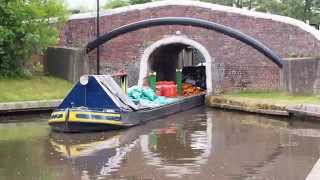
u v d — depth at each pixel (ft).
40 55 121.70
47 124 84.69
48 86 109.29
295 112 92.99
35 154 60.34
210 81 120.67
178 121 91.20
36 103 95.81
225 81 120.47
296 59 107.86
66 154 60.34
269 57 114.01
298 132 77.92
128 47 122.11
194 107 116.16
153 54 129.18
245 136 74.18
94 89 78.69
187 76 136.87
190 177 49.37
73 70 114.73
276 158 58.23
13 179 48.62
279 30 115.55
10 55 110.52
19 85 105.60
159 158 58.29
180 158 58.13
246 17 116.98
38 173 51.01
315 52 112.68
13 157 58.59
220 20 118.01
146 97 99.71
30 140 69.67
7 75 109.91
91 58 122.62
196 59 187.42
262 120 92.99
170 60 154.10
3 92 99.76
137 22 117.60
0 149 63.36
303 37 113.80
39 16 110.73
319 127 83.61
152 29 121.39
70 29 124.36
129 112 82.12
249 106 103.86
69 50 115.65
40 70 121.70
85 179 48.70
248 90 119.65
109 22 121.90
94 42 118.83
